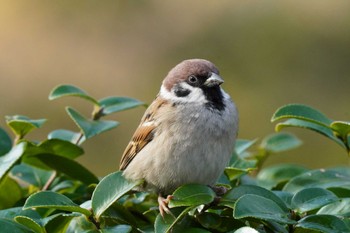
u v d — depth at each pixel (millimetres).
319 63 14922
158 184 6391
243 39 15195
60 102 14656
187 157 6270
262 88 14922
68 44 15031
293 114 6223
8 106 14523
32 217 5348
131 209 5883
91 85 14828
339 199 5043
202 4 15547
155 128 6398
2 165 5773
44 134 14430
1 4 15180
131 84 14844
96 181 6262
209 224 5152
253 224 5184
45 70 14852
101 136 14023
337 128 6074
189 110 6352
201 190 5262
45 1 15195
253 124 14633
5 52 14891
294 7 15227
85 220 5250
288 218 4832
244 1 15406
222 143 6344
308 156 14094
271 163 14125
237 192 5281
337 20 15133
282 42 15180
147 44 15148
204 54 15055
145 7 15383
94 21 15180
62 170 6258
